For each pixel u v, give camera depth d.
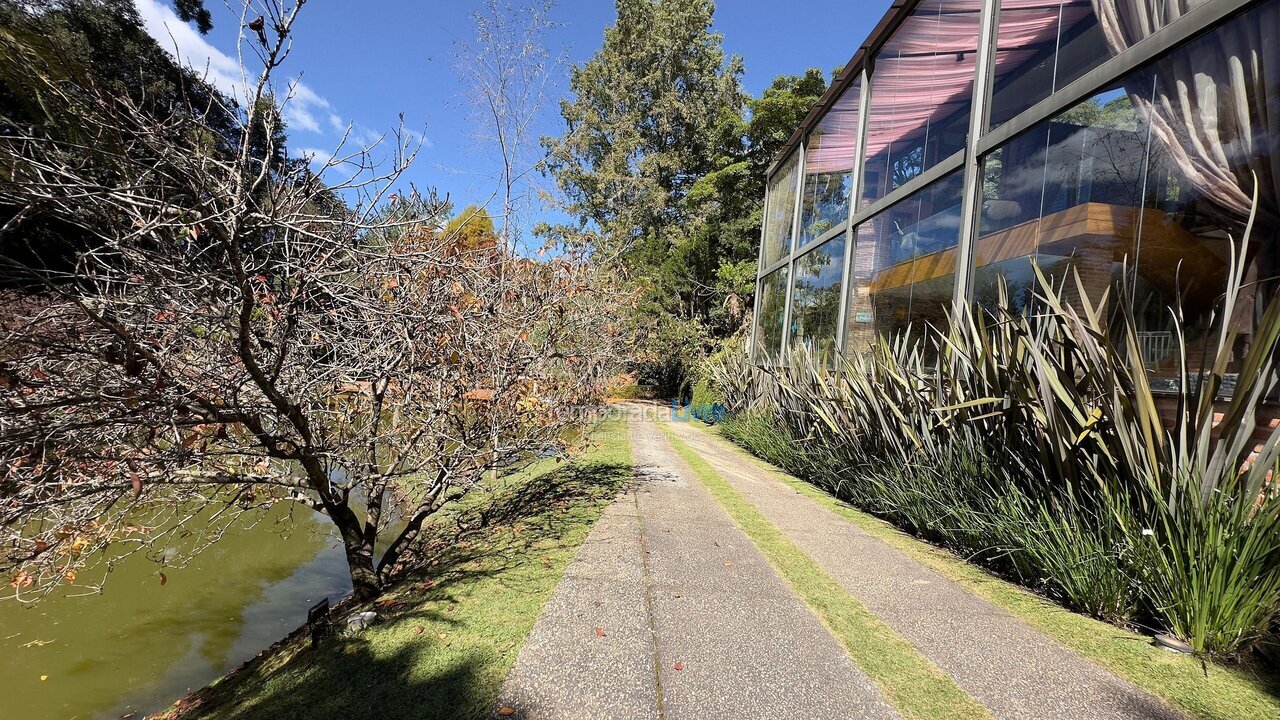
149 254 2.67
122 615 4.36
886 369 5.33
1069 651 2.61
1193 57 3.54
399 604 3.26
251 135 2.53
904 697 2.21
